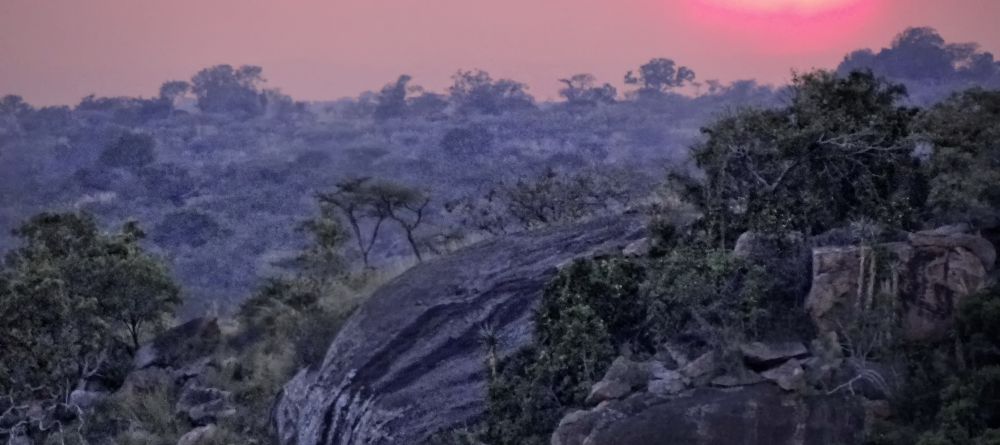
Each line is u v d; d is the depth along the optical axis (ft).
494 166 330.54
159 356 94.17
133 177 354.95
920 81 450.30
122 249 100.22
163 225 248.73
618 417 52.34
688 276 57.62
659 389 53.62
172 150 464.65
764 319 55.31
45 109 624.18
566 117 519.60
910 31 468.75
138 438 80.69
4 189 355.36
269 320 99.19
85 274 96.07
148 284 98.94
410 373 71.05
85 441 81.41
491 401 60.85
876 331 53.01
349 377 73.20
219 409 83.46
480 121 519.19
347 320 82.79
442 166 345.10
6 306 86.89
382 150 418.72
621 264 61.93
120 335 100.17
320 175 340.18
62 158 452.35
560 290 62.28
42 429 83.30
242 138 504.84
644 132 457.27
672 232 67.31
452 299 76.33
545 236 81.30
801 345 53.83
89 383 92.43
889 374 51.72
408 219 204.23
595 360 57.93
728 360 53.42
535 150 407.44
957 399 48.21
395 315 76.89
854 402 50.52
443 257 83.05
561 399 58.23
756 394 51.80
